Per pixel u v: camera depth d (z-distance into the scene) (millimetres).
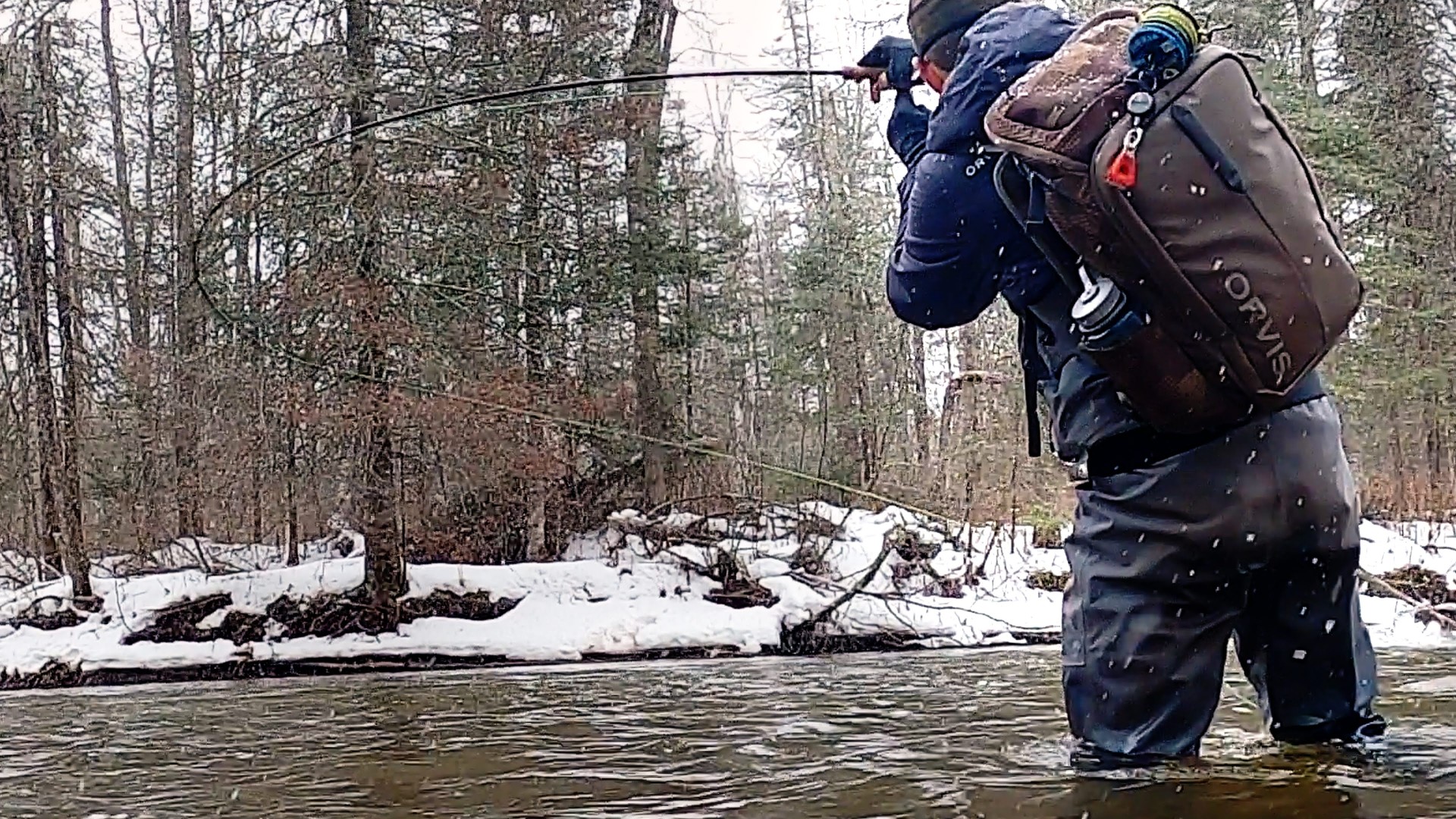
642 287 14570
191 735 4344
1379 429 14984
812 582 11789
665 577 12086
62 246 13805
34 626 11430
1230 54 2102
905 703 4367
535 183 13203
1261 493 2201
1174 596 2281
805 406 17781
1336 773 2178
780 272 18578
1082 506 2441
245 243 12312
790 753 2961
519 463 12656
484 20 12438
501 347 13086
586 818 2191
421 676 8625
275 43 11914
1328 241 2090
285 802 2566
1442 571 10766
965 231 2398
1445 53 16391
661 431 14703
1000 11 2451
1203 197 2016
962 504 13961
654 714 4383
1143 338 2092
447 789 2639
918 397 18469
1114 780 2172
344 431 11805
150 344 14664
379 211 11891
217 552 14305
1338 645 2393
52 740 4352
